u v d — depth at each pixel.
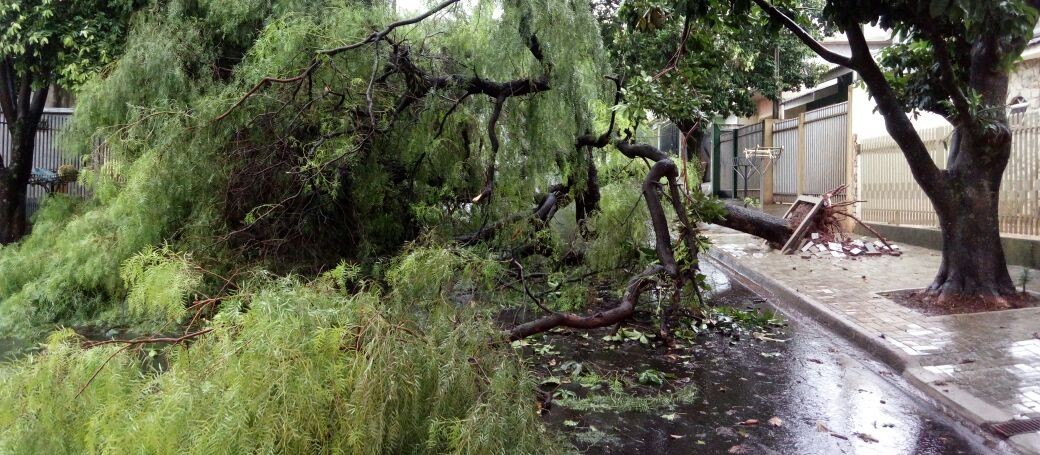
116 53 8.42
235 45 7.33
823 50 7.22
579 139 8.03
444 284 4.28
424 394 2.90
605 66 7.83
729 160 23.67
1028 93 10.95
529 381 3.34
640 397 4.80
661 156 6.96
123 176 6.68
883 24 6.64
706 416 4.47
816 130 15.30
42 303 6.73
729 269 10.31
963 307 6.84
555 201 8.09
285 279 3.20
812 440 4.07
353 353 2.75
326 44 6.18
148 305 3.49
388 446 2.69
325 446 2.54
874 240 11.35
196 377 2.59
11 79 10.95
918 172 7.20
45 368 2.68
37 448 2.64
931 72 7.55
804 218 11.13
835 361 5.67
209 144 6.12
